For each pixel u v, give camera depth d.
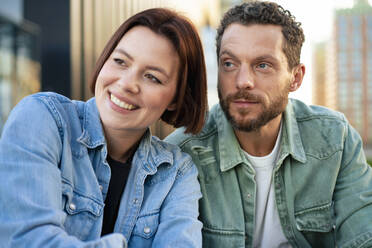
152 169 1.33
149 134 1.37
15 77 4.20
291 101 1.80
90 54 4.94
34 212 0.98
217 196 1.59
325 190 1.62
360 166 1.65
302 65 1.59
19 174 1.01
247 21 1.44
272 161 1.61
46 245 0.93
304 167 1.61
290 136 1.60
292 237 1.61
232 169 1.60
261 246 1.64
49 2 4.42
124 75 1.20
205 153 1.63
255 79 1.44
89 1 4.89
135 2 5.90
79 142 1.22
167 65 1.22
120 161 1.36
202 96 1.40
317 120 1.70
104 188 1.25
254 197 1.58
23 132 1.09
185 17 1.29
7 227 0.95
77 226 1.16
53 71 4.51
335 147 1.63
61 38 4.47
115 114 1.22
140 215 1.29
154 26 1.21
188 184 1.40
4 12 4.05
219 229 1.56
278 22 1.45
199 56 1.34
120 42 1.23
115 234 1.03
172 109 1.40
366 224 1.54
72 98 4.54
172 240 1.23
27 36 4.31
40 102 1.18
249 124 1.47
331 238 1.67
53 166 1.08
